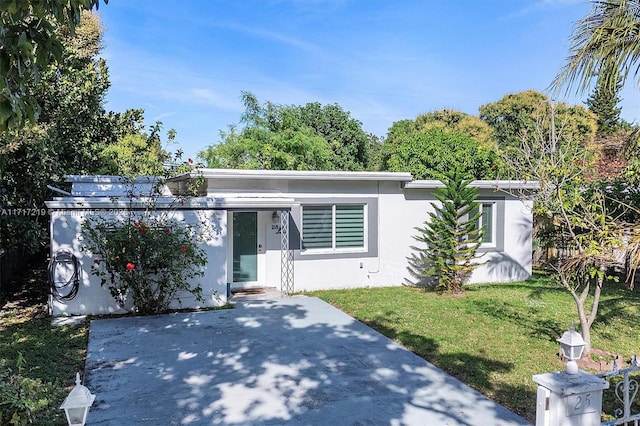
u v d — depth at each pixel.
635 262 4.44
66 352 6.95
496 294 11.67
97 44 20.08
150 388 5.54
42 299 10.86
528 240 14.16
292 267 12.00
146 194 10.78
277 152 20.95
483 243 13.71
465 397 5.29
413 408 4.99
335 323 8.66
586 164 6.94
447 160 19.50
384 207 12.84
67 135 11.98
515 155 9.32
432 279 13.35
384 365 6.37
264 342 7.44
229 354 6.84
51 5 2.58
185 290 9.86
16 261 13.78
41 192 10.97
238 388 5.54
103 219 9.37
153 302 9.41
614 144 11.44
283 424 4.61
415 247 13.16
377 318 9.12
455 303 10.52
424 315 9.36
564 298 11.17
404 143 21.45
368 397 5.28
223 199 10.10
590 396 3.51
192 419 4.71
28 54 2.53
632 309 10.01
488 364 6.46
